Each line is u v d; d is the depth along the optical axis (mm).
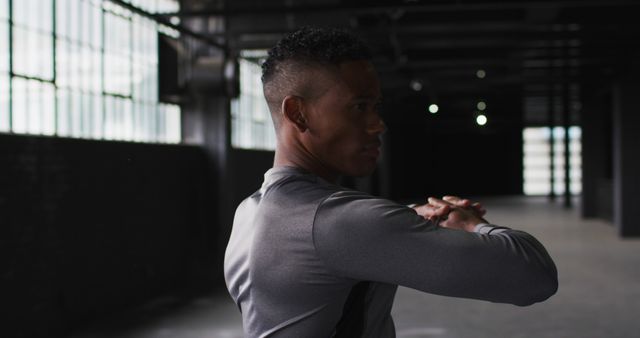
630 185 11844
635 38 9172
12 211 4887
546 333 5461
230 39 9039
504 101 19609
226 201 9266
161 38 7582
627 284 7582
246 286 949
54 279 5445
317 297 871
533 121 24906
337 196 882
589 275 8203
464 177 27016
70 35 5828
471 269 821
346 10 6758
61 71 5680
